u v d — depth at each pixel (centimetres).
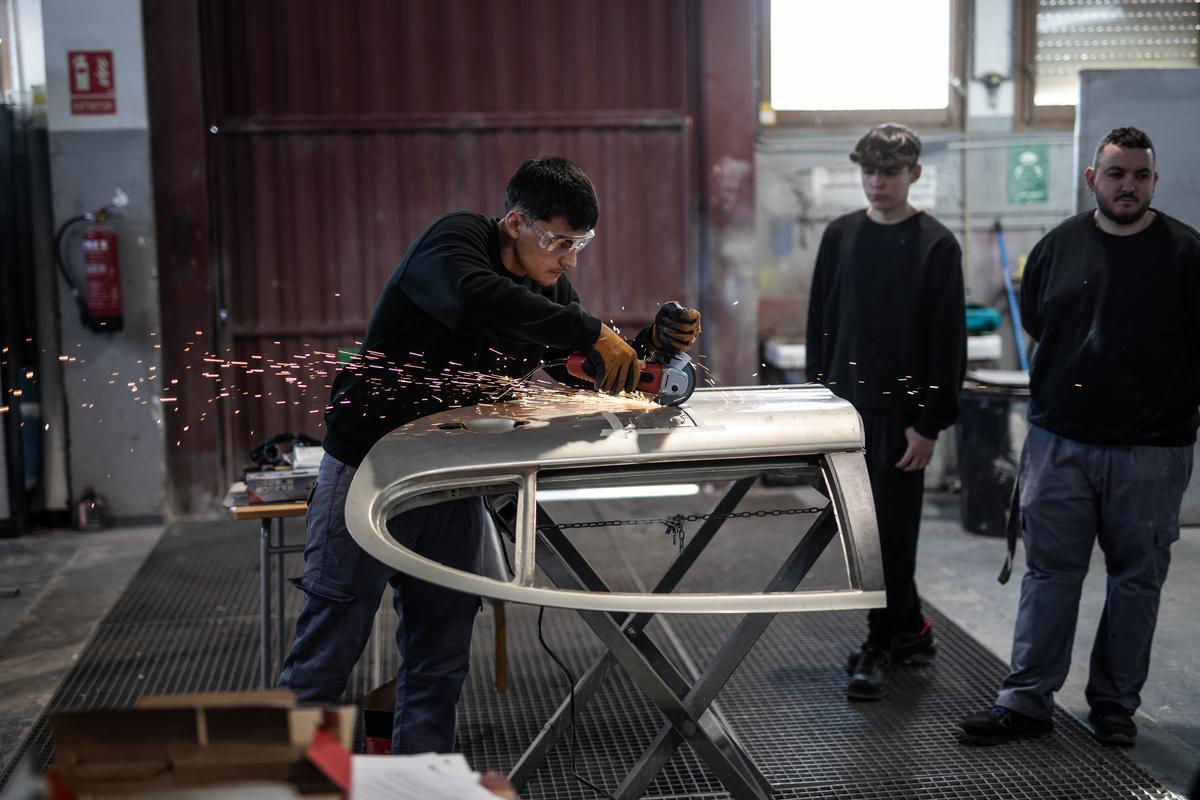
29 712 322
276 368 556
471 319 200
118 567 469
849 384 330
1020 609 297
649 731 306
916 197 575
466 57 548
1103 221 282
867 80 570
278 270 551
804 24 563
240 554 486
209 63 533
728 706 323
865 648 333
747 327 569
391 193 553
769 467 204
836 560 462
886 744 297
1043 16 569
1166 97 470
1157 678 336
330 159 548
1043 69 575
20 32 517
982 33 566
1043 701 292
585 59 554
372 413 225
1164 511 282
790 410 213
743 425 204
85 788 107
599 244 570
